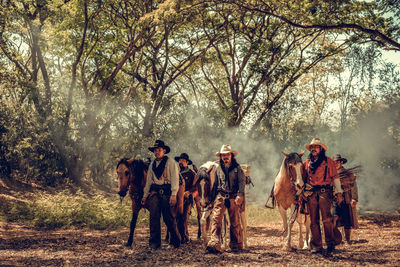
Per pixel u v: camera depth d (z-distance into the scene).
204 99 27.55
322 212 6.79
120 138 20.55
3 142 16.08
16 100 17.81
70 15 20.53
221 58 24.95
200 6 14.78
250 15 22.75
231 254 6.73
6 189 15.05
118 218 11.43
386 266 5.67
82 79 20.58
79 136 19.31
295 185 6.81
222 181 7.05
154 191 7.24
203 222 7.40
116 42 22.47
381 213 14.80
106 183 21.02
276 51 22.97
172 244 7.43
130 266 5.78
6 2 18.23
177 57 26.80
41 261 6.07
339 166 8.30
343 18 15.79
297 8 15.11
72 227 10.65
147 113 22.91
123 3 21.23
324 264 5.86
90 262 6.04
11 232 9.47
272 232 10.21
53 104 19.14
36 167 17.23
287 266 5.76
